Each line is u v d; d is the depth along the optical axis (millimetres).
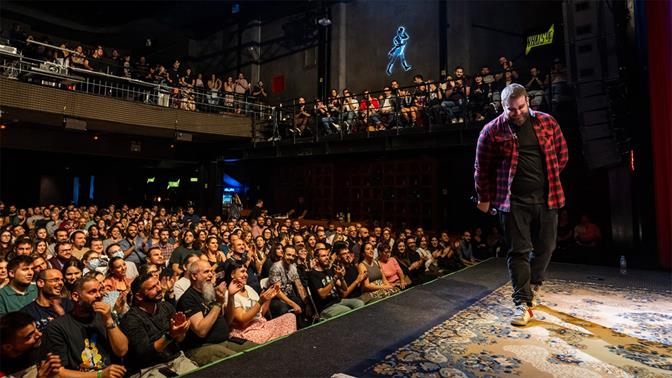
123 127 11352
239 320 3631
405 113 10375
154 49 20047
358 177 12734
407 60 13141
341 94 14570
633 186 6344
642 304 3270
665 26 5980
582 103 6516
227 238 7375
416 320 2797
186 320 2869
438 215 10781
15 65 9805
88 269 4672
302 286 4980
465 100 8891
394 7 13562
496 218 10352
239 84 15820
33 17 17078
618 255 6340
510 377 1897
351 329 2611
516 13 11477
